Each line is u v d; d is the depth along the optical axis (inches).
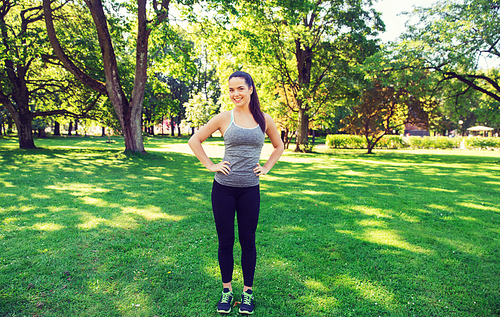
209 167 86.6
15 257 119.0
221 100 833.5
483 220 183.9
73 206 199.5
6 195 224.2
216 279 106.6
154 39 544.4
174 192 251.9
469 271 115.6
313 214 192.5
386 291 100.4
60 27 662.5
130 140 557.3
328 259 124.1
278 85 858.1
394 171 433.1
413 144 1175.0
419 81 596.4
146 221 170.2
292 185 300.7
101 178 321.4
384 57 591.8
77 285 100.0
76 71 526.6
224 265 89.8
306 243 141.3
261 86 807.1
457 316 88.0
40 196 225.0
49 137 1581.0
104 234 147.4
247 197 87.5
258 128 85.8
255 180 88.4
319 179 344.8
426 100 761.0
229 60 770.8
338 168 465.1
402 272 113.8
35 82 774.5
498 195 261.1
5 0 621.9
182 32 614.9
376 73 605.3
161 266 115.0
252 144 85.0
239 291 99.5
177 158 564.4
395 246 139.3
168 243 138.6
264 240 144.8
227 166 85.4
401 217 187.8
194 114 1563.7
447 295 98.7
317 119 917.2
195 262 119.1
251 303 89.3
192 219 175.2
